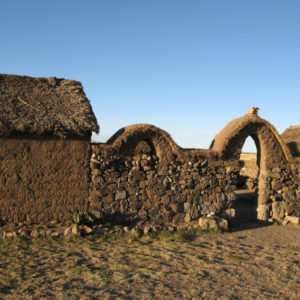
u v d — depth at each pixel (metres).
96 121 9.61
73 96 10.41
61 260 6.96
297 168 12.70
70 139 9.20
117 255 7.48
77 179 9.26
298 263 7.79
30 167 8.79
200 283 6.16
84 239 8.45
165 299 5.39
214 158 11.14
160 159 10.32
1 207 8.52
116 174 9.73
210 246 8.75
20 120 8.55
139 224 9.84
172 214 10.44
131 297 5.38
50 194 8.98
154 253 7.78
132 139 9.94
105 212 9.56
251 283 6.36
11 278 5.88
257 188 12.43
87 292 5.46
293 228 11.59
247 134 11.66
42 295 5.27
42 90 10.28
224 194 11.29
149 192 10.15
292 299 5.72
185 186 10.66
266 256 8.18
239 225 11.61
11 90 9.68
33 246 7.73
